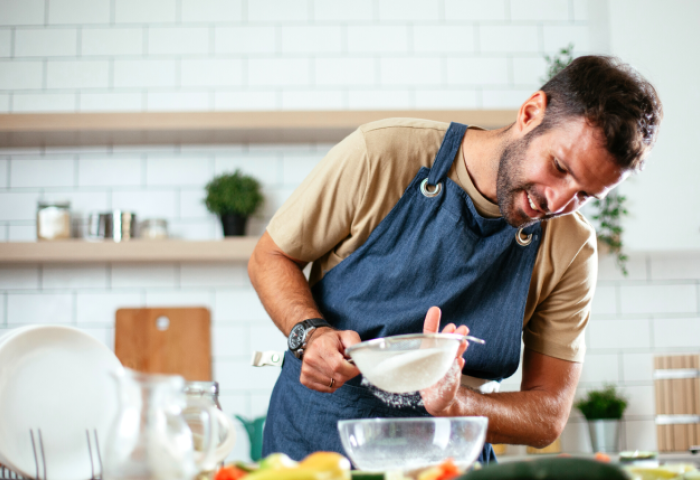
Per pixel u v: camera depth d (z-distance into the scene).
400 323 1.20
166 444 0.59
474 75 2.88
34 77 2.81
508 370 1.26
